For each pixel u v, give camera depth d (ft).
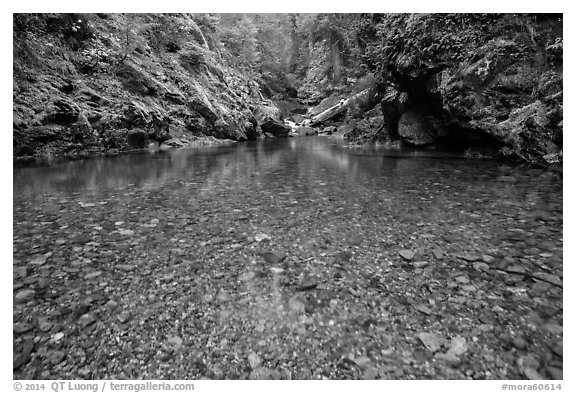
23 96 39.11
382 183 23.21
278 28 169.17
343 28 132.67
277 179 25.95
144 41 69.82
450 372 6.63
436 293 9.28
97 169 31.17
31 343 7.41
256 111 100.01
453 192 19.90
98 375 6.65
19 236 13.58
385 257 11.50
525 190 19.74
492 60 33.19
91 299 9.11
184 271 10.71
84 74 52.39
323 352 7.17
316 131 109.19
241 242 13.01
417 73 39.75
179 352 7.22
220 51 107.55
